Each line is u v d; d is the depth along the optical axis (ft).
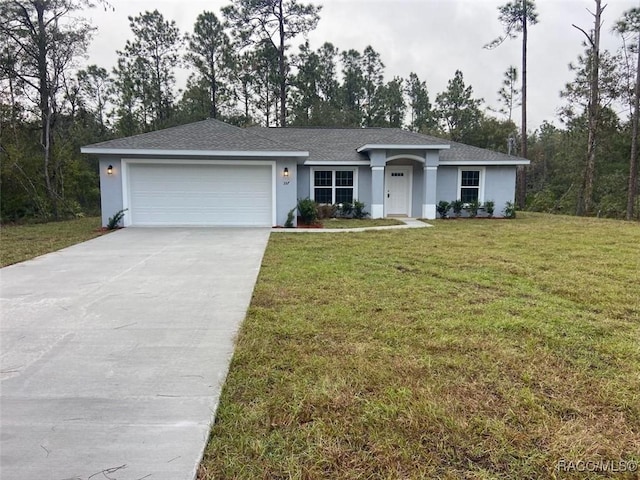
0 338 12.58
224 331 13.24
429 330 13.19
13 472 6.68
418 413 8.45
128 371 10.41
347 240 32.78
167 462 7.00
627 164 76.33
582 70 69.67
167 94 96.53
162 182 41.04
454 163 52.90
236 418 8.33
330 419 8.29
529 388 9.57
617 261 24.44
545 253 27.09
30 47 55.06
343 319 14.19
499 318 14.29
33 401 8.97
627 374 10.28
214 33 92.84
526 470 6.90
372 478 6.70
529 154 123.03
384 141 52.16
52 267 22.97
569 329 13.39
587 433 7.85
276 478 6.70
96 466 6.87
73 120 66.49
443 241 32.27
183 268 22.62
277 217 42.29
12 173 50.24
